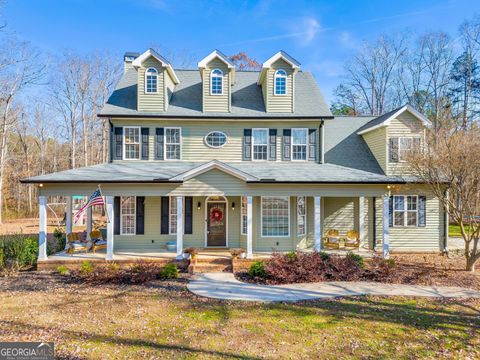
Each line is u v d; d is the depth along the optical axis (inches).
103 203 470.0
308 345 239.0
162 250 563.2
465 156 449.1
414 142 570.3
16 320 284.7
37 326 271.7
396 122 585.9
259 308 319.3
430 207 594.6
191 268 467.8
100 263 486.3
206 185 505.0
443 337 254.2
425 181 521.3
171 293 369.1
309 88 681.6
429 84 1363.2
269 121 604.7
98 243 556.4
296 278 419.8
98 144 1519.4
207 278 437.1
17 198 1460.4
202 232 585.6
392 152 582.9
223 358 218.4
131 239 573.0
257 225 564.1
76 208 1061.8
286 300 343.9
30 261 509.4
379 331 265.4
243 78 711.7
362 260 477.7
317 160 605.3
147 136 596.4
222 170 504.1
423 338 252.2
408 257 566.3
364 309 317.1
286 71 612.1
